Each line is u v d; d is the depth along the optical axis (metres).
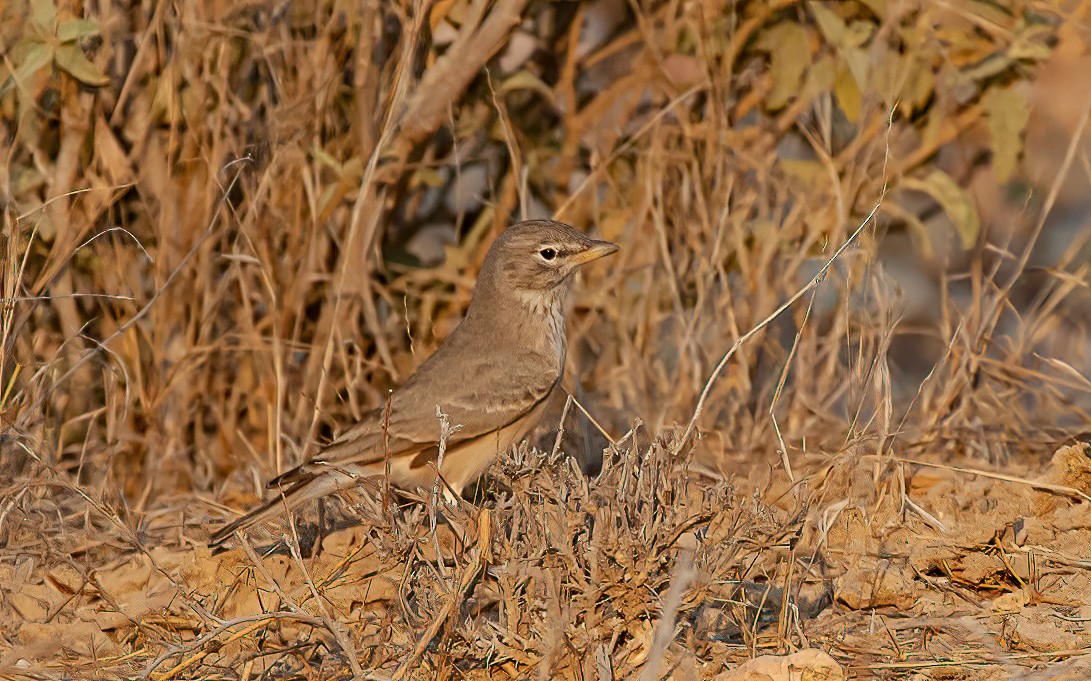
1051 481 10.17
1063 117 13.30
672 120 13.61
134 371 12.30
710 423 12.24
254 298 12.62
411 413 10.06
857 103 12.95
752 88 13.51
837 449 10.88
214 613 8.81
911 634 8.23
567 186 14.08
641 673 7.21
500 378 10.36
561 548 7.74
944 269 12.68
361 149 12.70
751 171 13.45
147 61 12.09
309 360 12.60
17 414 10.70
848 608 8.63
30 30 11.47
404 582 8.06
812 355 12.32
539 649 7.55
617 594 7.72
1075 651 7.88
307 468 9.69
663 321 13.34
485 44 12.71
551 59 13.97
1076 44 13.05
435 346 13.57
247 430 12.66
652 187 13.41
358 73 12.54
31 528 10.06
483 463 10.38
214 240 12.41
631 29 14.01
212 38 12.10
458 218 13.47
